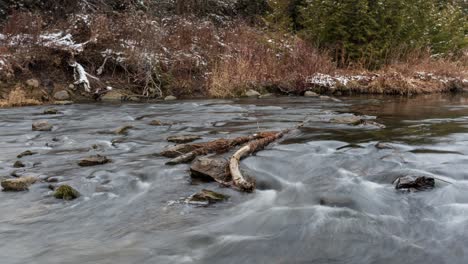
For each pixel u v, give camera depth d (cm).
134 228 378
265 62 1492
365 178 484
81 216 404
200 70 1445
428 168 508
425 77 1515
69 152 624
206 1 2000
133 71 1360
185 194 452
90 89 1270
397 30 1605
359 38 1573
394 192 442
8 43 1281
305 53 1525
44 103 1159
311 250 337
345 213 398
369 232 361
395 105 1121
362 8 1554
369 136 690
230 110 1034
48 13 1595
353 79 1447
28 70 1243
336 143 643
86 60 1341
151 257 328
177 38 1500
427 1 1723
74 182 486
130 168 536
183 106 1115
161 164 549
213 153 589
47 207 424
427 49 1717
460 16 2173
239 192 455
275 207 417
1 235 365
